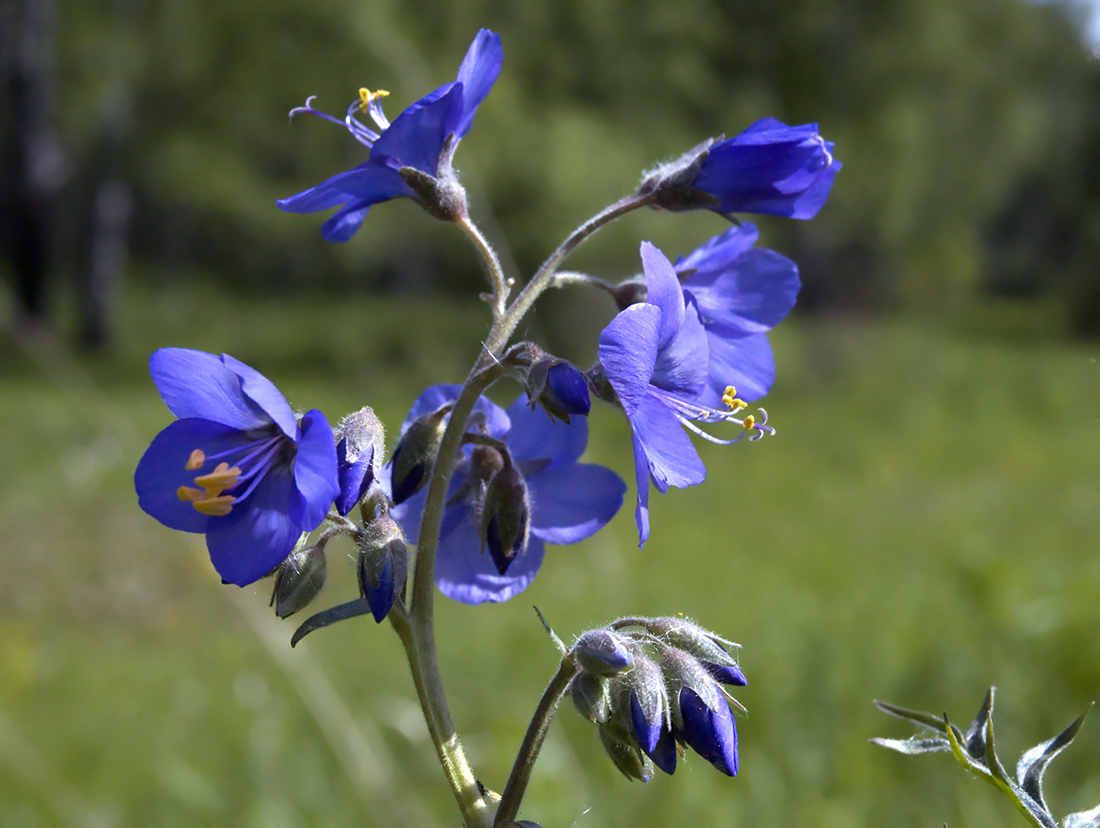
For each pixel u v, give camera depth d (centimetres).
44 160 2486
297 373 2284
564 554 961
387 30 1723
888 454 1600
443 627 750
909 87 2255
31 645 768
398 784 476
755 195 213
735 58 2248
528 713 534
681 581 852
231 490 187
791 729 491
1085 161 4369
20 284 2539
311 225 2233
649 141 2020
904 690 532
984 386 2300
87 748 576
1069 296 3519
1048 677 534
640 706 182
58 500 1089
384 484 214
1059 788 450
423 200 205
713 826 419
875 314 3173
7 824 500
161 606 859
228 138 2183
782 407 2095
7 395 1791
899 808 429
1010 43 2725
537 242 1853
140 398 1850
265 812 477
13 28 2403
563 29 2031
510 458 210
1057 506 1138
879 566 874
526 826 183
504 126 1817
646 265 187
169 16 2056
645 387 174
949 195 2812
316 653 696
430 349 2336
